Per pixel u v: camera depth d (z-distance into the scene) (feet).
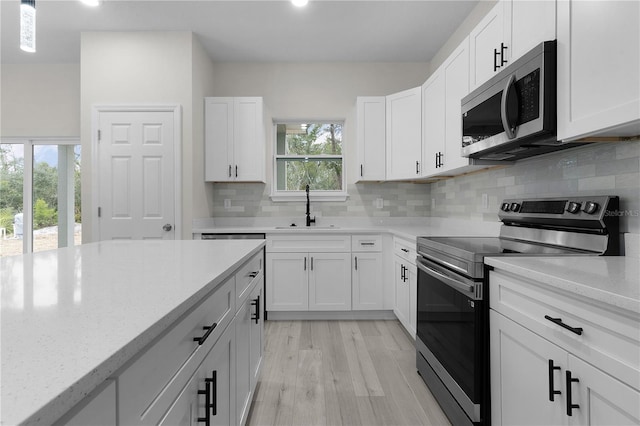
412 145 11.23
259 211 13.16
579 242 5.25
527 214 6.47
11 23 10.49
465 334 5.29
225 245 6.10
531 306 3.99
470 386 5.11
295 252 11.16
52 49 12.24
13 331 1.91
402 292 9.78
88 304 2.45
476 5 9.57
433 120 9.86
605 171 5.14
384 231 11.14
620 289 2.90
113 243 6.43
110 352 1.64
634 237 4.62
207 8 9.70
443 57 11.87
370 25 10.61
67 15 9.99
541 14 5.16
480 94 6.48
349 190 13.26
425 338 7.09
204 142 12.02
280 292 11.16
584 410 3.19
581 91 4.18
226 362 4.11
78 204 13.79
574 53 4.28
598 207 4.90
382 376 7.48
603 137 4.65
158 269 3.81
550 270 3.77
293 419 6.01
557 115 4.58
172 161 10.89
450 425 5.82
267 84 13.17
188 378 2.85
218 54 12.52
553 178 6.36
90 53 10.84
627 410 2.74
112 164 10.89
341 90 13.23
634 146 4.61
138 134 10.89
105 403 1.70
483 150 6.33
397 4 9.53
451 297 5.83
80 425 1.51
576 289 3.14
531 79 4.89
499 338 4.69
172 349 2.53
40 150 13.74
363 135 12.26
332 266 11.19
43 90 13.42
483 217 9.02
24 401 1.23
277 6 9.63
